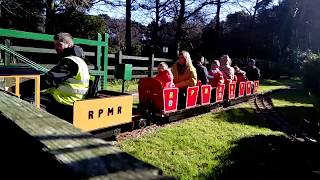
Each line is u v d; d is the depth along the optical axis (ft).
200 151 20.02
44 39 31.09
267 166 17.58
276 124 32.01
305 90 60.18
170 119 27.02
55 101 16.88
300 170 16.76
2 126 7.91
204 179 15.52
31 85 16.63
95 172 4.14
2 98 9.87
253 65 53.11
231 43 151.84
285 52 142.92
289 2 149.07
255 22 164.35
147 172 4.15
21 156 6.63
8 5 56.90
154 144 20.56
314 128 25.41
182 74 29.32
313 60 56.90
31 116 7.37
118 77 26.68
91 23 68.39
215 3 96.68
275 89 68.90
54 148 5.03
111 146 5.22
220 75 36.06
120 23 122.83
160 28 118.62
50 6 61.31
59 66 16.90
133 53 94.38
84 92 17.53
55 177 4.74
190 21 106.01
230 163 17.98
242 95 45.60
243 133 26.00
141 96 26.66
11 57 29.78
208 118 31.09
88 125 17.44
